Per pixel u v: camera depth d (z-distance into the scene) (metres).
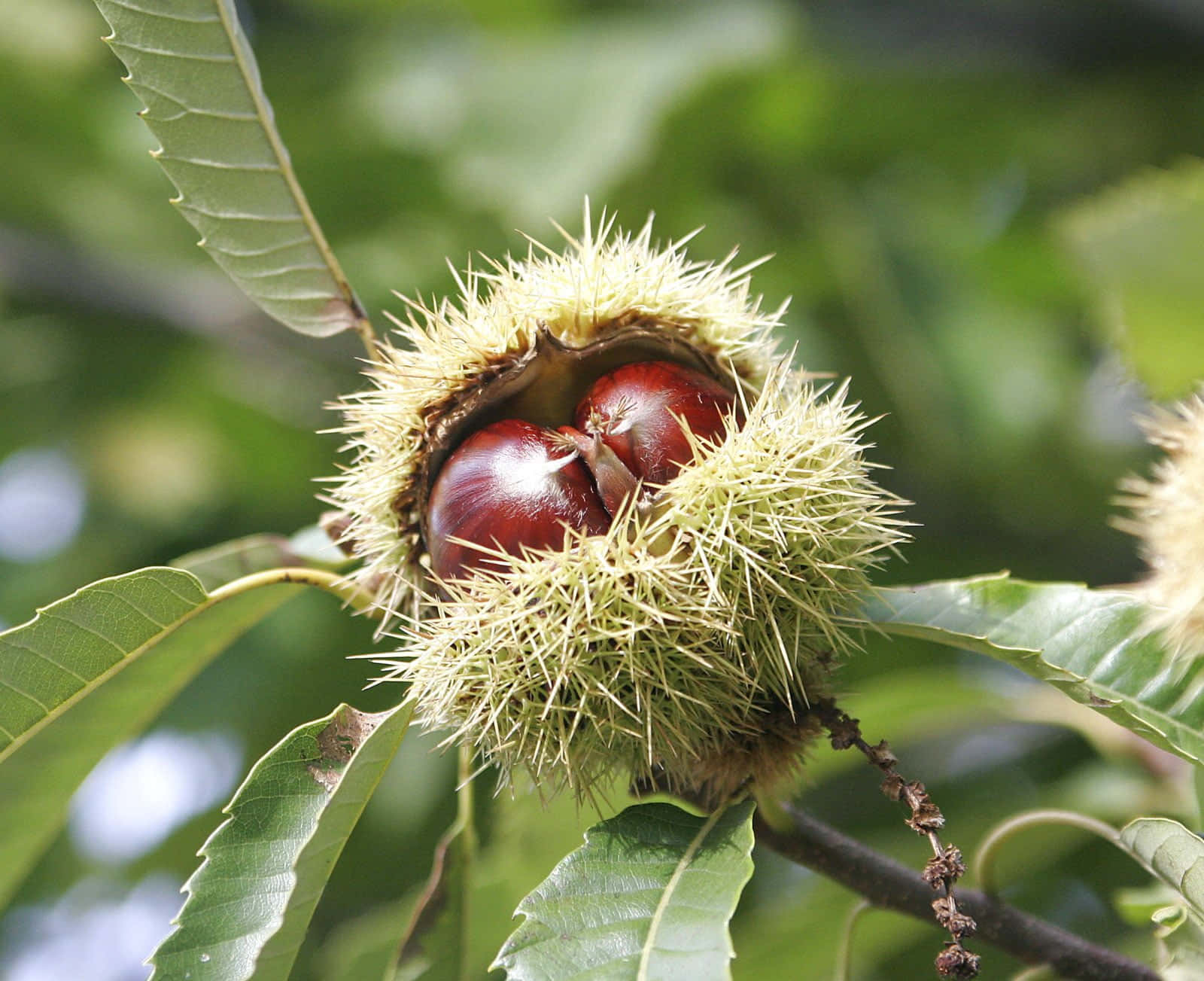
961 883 0.67
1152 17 0.84
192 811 0.82
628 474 0.56
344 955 0.63
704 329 0.58
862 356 0.83
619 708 0.55
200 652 0.59
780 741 0.55
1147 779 0.66
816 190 0.84
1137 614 0.56
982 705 0.66
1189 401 0.60
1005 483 0.83
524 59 0.83
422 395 0.57
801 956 0.64
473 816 0.60
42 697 0.57
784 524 0.55
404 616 0.56
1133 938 0.64
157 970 0.54
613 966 0.53
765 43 0.78
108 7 0.57
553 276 0.58
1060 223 0.59
